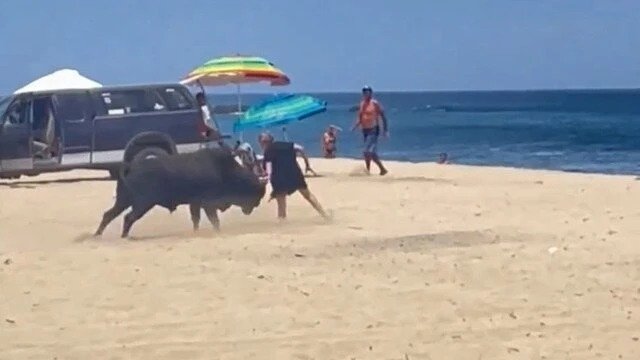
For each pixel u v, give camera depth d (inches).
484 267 507.5
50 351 374.3
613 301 434.3
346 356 362.3
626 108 7298.2
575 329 392.5
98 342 385.1
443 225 657.0
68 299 453.7
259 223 677.3
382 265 517.7
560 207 753.6
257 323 407.5
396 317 413.7
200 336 390.9
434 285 469.7
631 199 803.4
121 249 579.8
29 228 687.1
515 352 363.3
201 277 494.3
